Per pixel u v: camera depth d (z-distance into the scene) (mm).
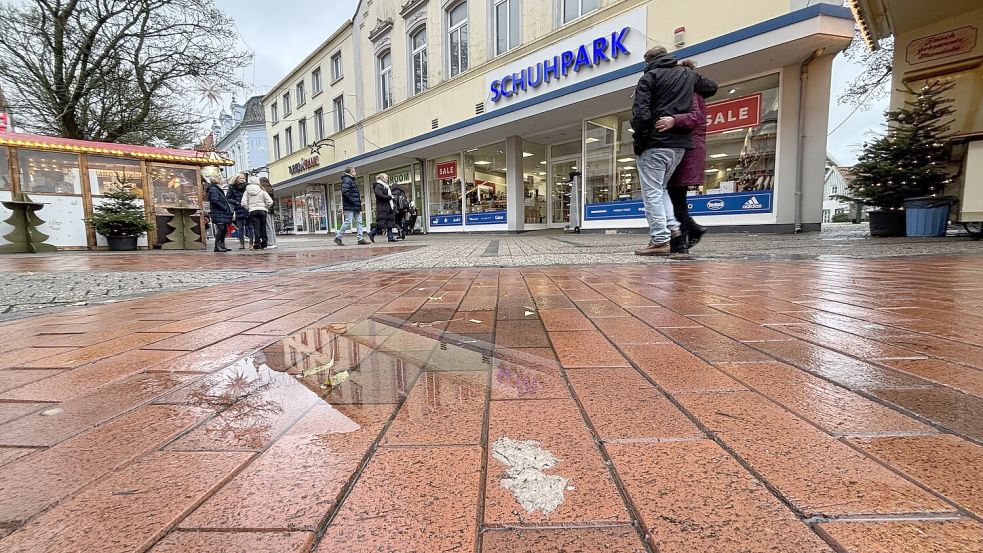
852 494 687
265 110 29406
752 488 710
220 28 14188
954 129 8234
